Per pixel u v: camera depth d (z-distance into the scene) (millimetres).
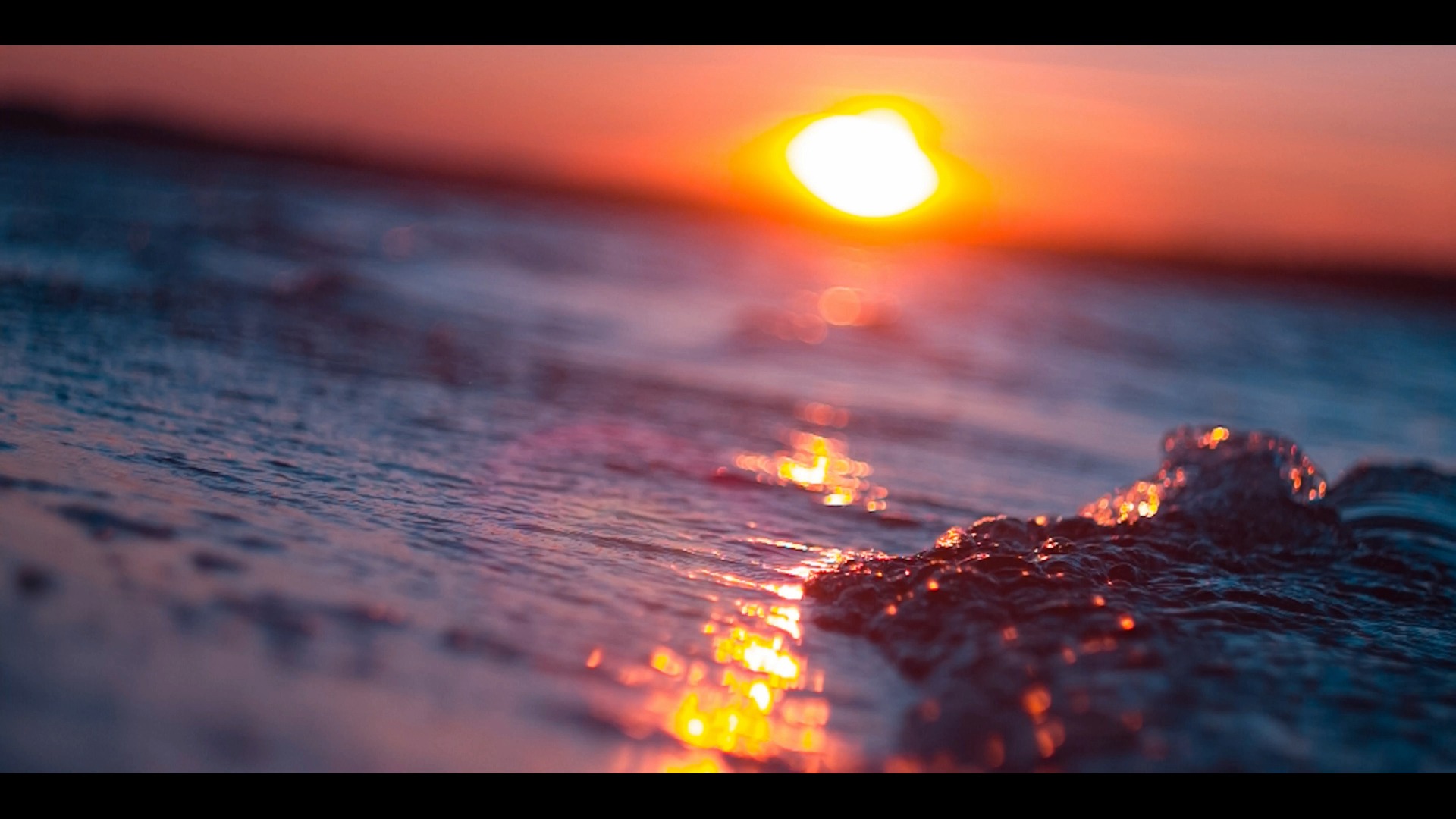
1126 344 12945
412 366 5516
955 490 4438
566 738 1606
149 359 4336
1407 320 20625
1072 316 15328
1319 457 6977
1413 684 2150
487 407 4773
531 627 1996
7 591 1685
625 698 1763
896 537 3393
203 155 23328
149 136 22438
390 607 1955
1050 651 2035
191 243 9102
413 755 1476
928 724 1776
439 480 3193
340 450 3354
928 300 16297
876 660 2111
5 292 5441
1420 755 1804
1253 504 3691
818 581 2574
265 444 3211
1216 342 14070
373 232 13250
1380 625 2697
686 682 1865
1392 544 3664
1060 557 2846
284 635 1739
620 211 28906
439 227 16062
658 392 6188
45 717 1383
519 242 15617
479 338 7020
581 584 2340
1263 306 20438
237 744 1415
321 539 2299
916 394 7758
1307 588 3031
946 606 2287
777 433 5445
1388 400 10508
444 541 2498
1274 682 2043
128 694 1471
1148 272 25234
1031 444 6062
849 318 12711
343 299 7539
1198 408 8719
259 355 4969
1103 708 1818
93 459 2613
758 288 14977
